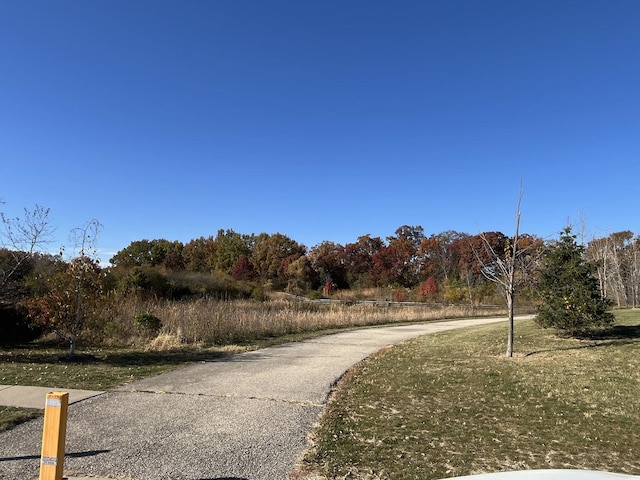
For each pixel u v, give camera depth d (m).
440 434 5.78
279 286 60.53
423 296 41.97
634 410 6.88
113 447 5.15
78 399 7.14
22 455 4.78
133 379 8.70
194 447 5.20
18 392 7.41
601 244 30.80
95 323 12.01
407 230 72.25
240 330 16.48
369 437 5.64
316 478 4.42
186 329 15.01
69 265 11.84
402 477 4.45
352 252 67.81
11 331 15.24
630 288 32.09
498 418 6.51
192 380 8.73
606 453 5.16
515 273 12.85
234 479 4.36
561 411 6.86
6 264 13.94
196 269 64.75
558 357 11.05
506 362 10.86
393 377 9.45
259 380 8.89
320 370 10.12
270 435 5.66
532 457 5.00
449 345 14.21
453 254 59.84
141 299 20.11
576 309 12.94
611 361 10.29
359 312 25.56
